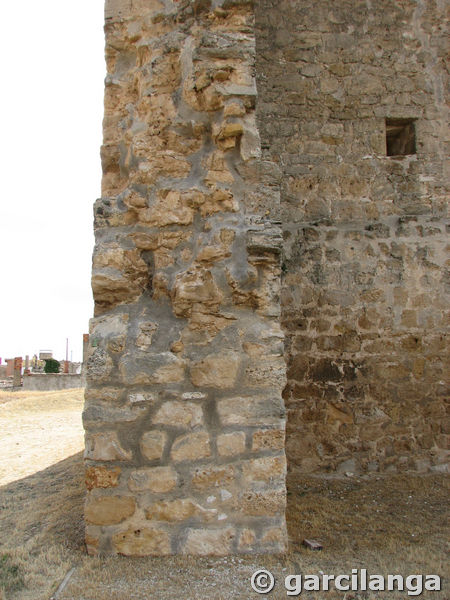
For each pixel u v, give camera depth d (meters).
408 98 6.16
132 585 2.70
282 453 3.23
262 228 3.49
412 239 5.94
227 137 3.58
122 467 3.15
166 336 3.35
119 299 3.46
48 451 6.36
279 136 6.01
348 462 5.59
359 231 5.92
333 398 5.68
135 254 3.50
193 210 3.54
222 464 3.19
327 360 5.72
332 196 5.97
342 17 6.21
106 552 3.07
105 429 3.18
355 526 3.86
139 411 3.21
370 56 6.18
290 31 6.15
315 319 5.76
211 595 2.60
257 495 3.16
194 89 3.60
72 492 4.38
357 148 6.07
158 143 3.61
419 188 6.04
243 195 3.57
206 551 3.06
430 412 5.75
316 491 4.96
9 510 4.09
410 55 6.23
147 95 3.68
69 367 27.80
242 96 3.58
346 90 6.12
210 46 3.60
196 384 3.27
